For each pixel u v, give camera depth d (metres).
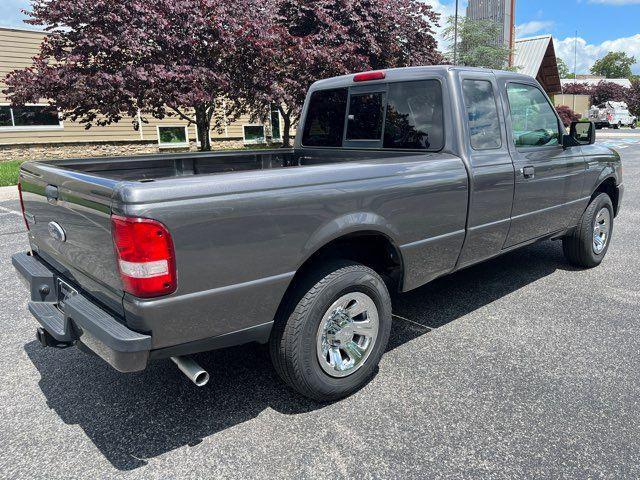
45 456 2.51
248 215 2.38
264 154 4.88
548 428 2.64
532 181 4.09
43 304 3.00
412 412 2.81
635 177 12.35
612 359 3.36
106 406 2.94
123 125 17.36
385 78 3.92
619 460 2.40
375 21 13.60
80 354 3.61
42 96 10.70
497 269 5.38
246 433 2.66
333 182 2.71
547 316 4.10
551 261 5.64
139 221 2.09
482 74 3.75
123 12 10.23
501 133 3.85
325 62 12.06
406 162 3.14
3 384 3.20
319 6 12.88
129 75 10.27
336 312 2.85
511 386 3.05
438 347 3.58
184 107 11.62
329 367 2.84
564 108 29.72
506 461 2.40
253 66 11.54
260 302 2.52
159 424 2.76
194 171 4.42
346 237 2.94
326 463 2.41
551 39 30.48
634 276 5.08
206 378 2.43
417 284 3.40
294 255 2.59
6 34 14.80
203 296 2.31
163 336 2.25
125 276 2.16
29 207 3.24
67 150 16.48
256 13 11.74
